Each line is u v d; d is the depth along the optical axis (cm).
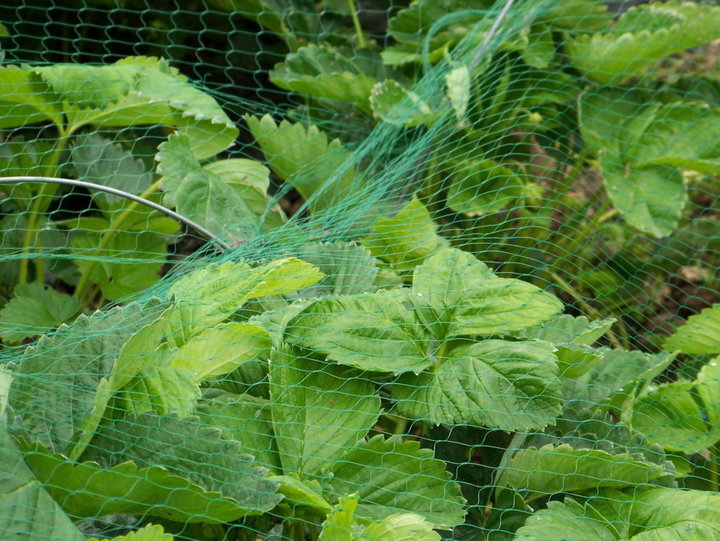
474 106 125
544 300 100
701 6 129
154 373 95
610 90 133
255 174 120
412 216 111
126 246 121
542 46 131
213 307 98
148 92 115
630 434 101
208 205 114
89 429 93
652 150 128
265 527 97
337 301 100
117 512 94
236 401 98
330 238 114
